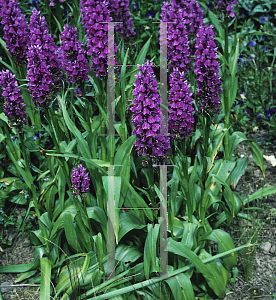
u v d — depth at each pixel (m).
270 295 1.04
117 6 1.16
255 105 1.45
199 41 0.98
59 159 0.97
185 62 1.05
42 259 1.04
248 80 1.49
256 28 1.76
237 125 1.39
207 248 1.12
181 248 0.96
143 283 0.97
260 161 1.23
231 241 1.00
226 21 1.19
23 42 1.11
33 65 0.94
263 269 1.08
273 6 1.74
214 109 1.01
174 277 0.97
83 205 0.98
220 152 1.27
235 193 1.17
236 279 1.07
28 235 1.15
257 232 1.15
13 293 1.04
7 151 1.19
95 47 0.97
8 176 1.23
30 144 1.17
